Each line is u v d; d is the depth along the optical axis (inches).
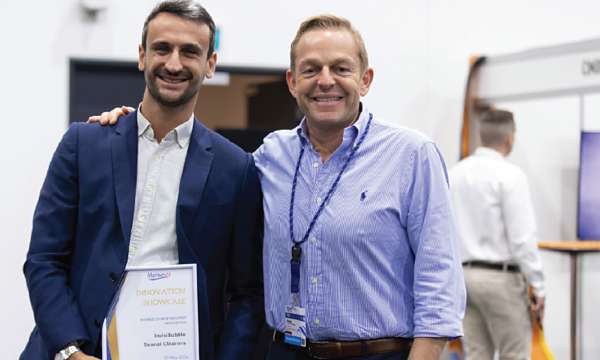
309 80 87.4
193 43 87.0
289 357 89.8
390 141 89.4
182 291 86.2
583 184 216.1
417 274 87.2
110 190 88.7
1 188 196.1
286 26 213.3
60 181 90.0
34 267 88.4
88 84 205.2
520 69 197.9
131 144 90.1
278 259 91.3
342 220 86.9
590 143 215.5
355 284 86.6
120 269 86.9
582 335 227.6
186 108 90.2
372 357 86.7
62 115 199.6
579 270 226.5
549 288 224.7
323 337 87.7
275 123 255.3
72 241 90.9
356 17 218.1
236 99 278.2
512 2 227.8
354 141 89.7
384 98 220.1
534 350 171.0
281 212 91.3
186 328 86.0
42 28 198.4
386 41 220.1
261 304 96.1
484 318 176.4
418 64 222.2
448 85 223.9
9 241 196.4
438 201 87.3
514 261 169.9
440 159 89.1
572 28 231.8
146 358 85.3
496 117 173.9
